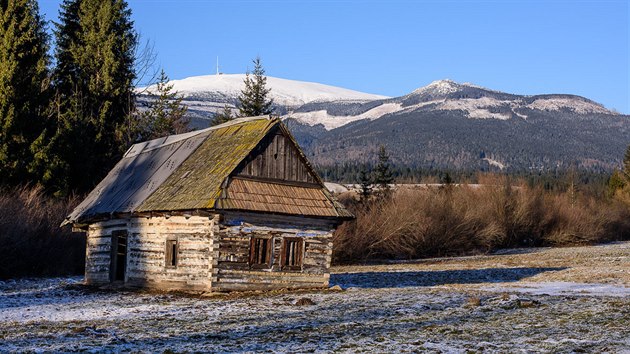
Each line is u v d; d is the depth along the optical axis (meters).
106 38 60.66
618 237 95.62
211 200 27.16
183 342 16.98
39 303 26.69
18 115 49.16
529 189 85.25
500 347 15.96
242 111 73.12
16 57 50.62
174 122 68.06
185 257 28.61
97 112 59.91
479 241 72.12
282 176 29.73
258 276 28.41
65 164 50.47
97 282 33.94
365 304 24.28
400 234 64.69
